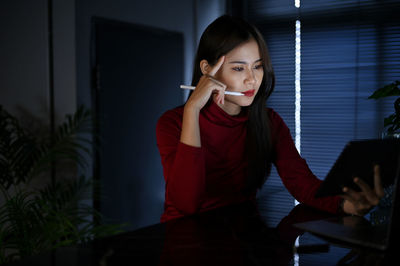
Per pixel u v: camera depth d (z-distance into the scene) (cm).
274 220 92
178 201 108
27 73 257
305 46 299
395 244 69
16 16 257
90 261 63
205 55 122
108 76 267
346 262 63
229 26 117
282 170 130
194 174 106
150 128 301
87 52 254
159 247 71
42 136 253
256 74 119
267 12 313
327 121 294
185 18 330
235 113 132
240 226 86
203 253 67
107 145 267
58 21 249
